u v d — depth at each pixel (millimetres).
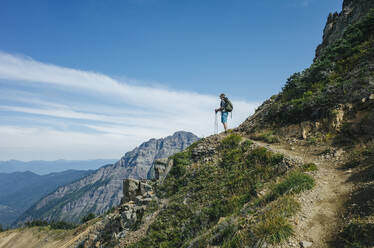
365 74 13828
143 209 16406
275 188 9062
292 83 20375
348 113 12844
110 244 16266
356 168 8859
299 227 6387
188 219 12562
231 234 7742
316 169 9867
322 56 21281
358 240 5062
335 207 6793
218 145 18047
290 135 15219
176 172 18188
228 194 12148
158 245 12281
